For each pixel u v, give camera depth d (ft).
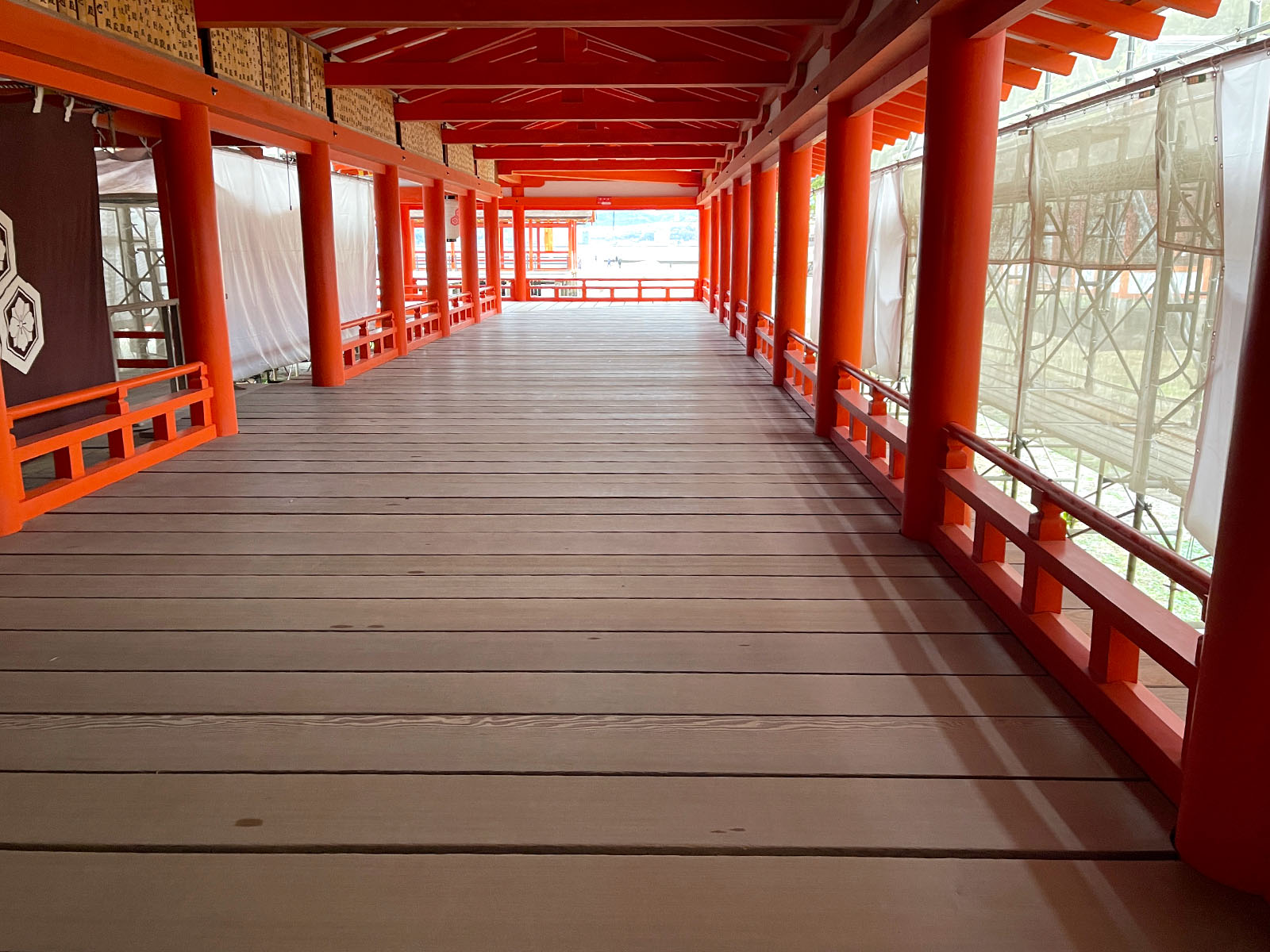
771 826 5.70
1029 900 5.05
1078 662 7.38
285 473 14.76
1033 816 5.80
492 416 19.79
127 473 14.53
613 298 59.36
